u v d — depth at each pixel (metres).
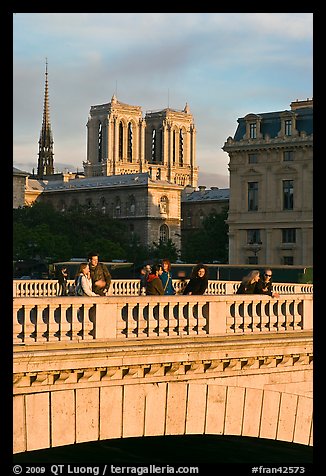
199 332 24.34
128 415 22.17
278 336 26.38
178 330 23.83
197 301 24.31
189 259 173.88
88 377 21.28
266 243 133.50
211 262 171.00
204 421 24.00
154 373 22.70
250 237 135.62
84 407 21.23
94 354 21.09
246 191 135.88
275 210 132.50
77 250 167.12
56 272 78.69
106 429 21.70
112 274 92.25
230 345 24.12
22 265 111.75
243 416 24.95
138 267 92.44
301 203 130.38
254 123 134.38
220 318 24.94
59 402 20.77
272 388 25.92
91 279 27.27
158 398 22.84
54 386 20.70
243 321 25.75
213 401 24.12
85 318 21.88
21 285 50.88
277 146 131.00
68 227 175.50
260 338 25.72
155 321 23.28
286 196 132.25
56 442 20.72
